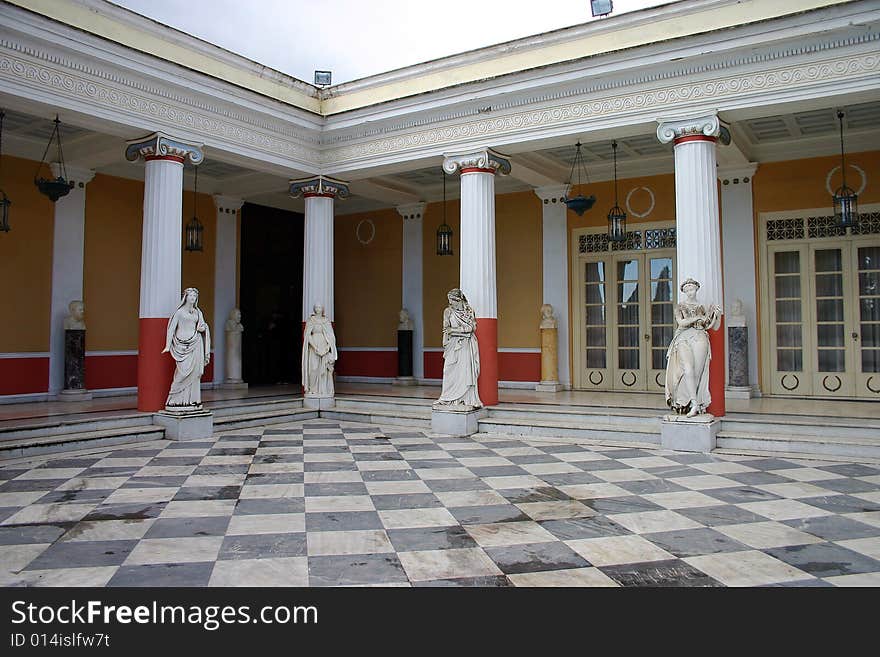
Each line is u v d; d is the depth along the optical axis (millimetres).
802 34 7520
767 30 7672
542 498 5840
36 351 10773
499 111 9648
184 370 9023
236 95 9891
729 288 11367
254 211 14750
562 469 7055
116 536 4766
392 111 10430
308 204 11695
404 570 4090
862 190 10531
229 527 4992
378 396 11906
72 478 6633
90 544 4590
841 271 10719
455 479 6609
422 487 6277
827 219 10789
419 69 10492
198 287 13430
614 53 8484
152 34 9195
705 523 5047
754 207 11266
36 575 4016
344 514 5348
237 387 13695
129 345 12172
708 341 8164
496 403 10148
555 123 9227
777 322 11156
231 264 14023
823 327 10844
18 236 10594
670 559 4262
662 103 8492
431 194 14539
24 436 7898
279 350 15281
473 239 9898
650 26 8719
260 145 10531
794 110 8094
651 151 11492
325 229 11680
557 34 9281
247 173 12984
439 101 9984
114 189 12016
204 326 9250
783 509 5414
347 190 12031
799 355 10992
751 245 11234
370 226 15477
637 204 12328
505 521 5141
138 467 7168
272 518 5234
